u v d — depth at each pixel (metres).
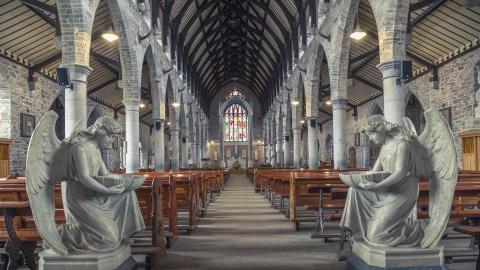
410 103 23.56
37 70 17.19
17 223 6.08
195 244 7.83
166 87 25.64
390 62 10.85
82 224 5.04
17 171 16.14
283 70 33.84
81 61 10.93
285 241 8.05
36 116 17.77
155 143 22.34
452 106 17.36
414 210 5.27
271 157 47.38
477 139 15.55
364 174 5.03
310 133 22.61
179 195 9.76
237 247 7.54
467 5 11.67
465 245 7.41
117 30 15.27
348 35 16.19
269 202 15.70
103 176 5.07
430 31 16.86
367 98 27.69
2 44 15.08
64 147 4.85
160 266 6.25
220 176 21.88
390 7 10.80
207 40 38.75
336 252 7.06
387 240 5.08
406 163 4.88
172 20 26.89
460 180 8.73
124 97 17.03
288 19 27.27
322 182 9.52
